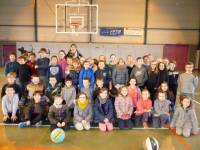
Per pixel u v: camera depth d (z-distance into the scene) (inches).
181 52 554.6
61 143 186.7
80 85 244.8
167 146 186.1
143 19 548.1
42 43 545.3
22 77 257.9
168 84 259.3
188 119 207.2
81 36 556.1
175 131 213.5
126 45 550.0
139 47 550.0
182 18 548.7
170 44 552.7
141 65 256.2
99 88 229.0
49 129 211.8
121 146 184.1
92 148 179.9
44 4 542.0
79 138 196.4
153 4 543.5
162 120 222.1
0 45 550.6
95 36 555.5
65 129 209.2
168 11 546.6
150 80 253.0
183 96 211.2
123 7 544.7
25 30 549.3
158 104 225.0
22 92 250.4
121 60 258.4
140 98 229.0
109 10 545.6
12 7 540.4
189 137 202.7
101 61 254.7
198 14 547.8
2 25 546.0
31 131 207.5
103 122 214.2
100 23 550.6
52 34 552.7
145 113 222.4
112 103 230.1
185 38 555.2
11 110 223.8
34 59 273.0
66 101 229.0
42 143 186.1
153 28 551.2
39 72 266.8
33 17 545.0
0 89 341.7
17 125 219.1
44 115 223.5
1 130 208.4
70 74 251.9
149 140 174.1
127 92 219.3
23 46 545.6
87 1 541.0
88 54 551.8
